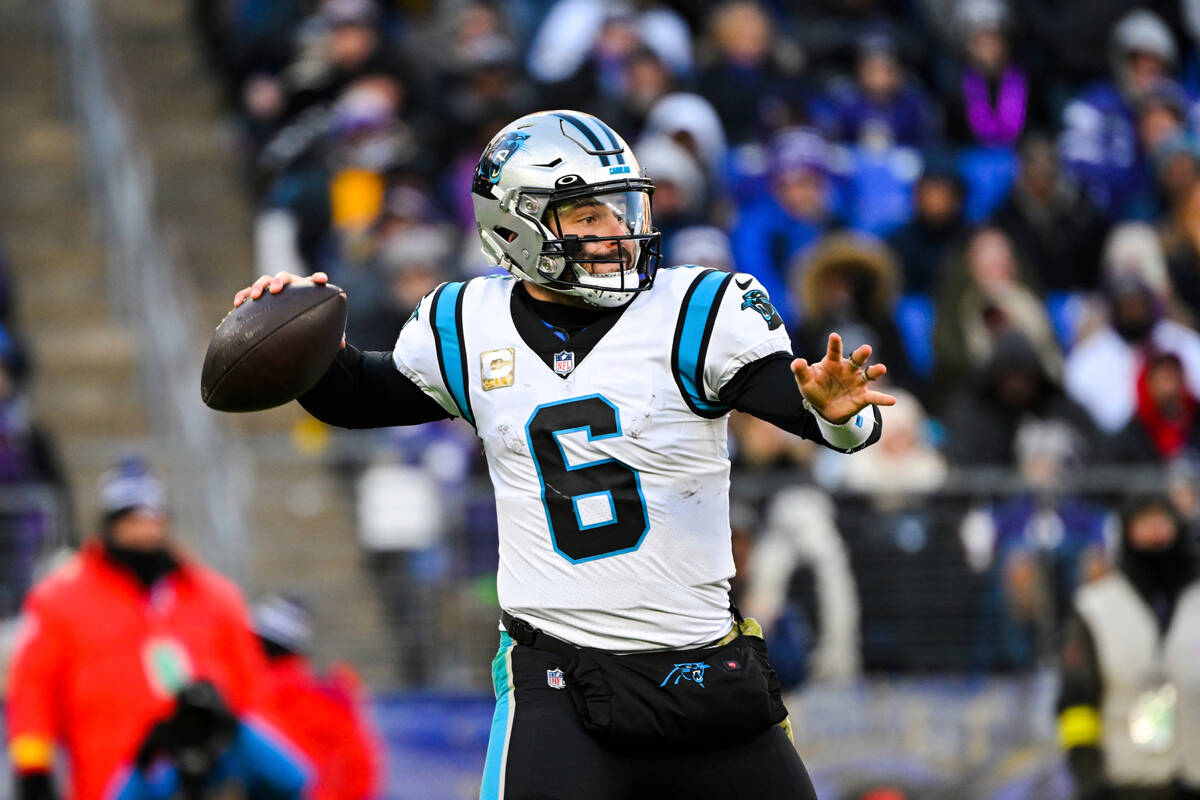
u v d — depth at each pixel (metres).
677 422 13.91
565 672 13.95
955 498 29.33
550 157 14.01
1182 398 32.53
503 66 41.19
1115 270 38.84
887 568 28.69
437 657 28.34
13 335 36.19
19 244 41.00
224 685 24.89
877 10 47.97
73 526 28.50
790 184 38.22
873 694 28.33
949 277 36.44
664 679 13.87
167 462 29.20
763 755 14.18
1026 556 29.06
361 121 39.28
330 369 14.55
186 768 21.81
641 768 14.02
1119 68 46.41
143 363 37.75
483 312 14.38
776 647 27.28
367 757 26.16
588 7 44.72
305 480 29.03
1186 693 25.42
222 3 47.03
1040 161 39.94
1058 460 30.30
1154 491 25.88
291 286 14.20
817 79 44.94
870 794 28.00
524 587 14.12
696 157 38.66
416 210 36.44
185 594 24.91
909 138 43.16
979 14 44.03
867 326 34.81
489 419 14.21
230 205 43.69
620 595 13.89
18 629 27.38
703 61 44.44
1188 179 40.69
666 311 13.95
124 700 24.12
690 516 14.00
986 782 28.36
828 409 12.94
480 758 27.97
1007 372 31.14
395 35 44.16
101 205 41.31
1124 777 25.47
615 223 14.02
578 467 13.94
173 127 46.22
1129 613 25.61
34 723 23.89
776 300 37.41
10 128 43.97
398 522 28.61
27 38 45.66
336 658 28.27
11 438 29.09
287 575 28.53
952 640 28.70
